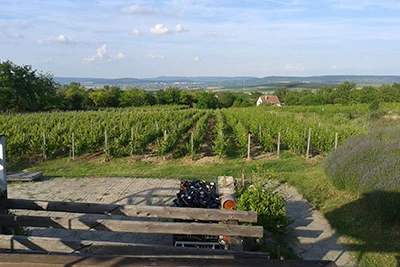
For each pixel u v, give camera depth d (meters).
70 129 17.89
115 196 8.80
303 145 14.93
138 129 18.97
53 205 3.92
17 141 13.52
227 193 5.98
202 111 42.47
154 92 74.44
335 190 8.83
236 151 16.16
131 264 2.50
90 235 6.20
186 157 14.41
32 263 2.50
